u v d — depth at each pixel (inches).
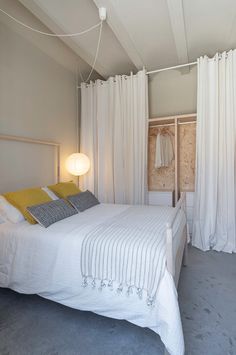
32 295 74.1
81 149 148.4
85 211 99.6
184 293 75.4
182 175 146.2
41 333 57.2
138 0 82.0
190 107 144.6
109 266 55.4
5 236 71.2
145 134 133.3
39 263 64.7
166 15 90.7
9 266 69.2
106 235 61.4
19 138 100.8
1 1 85.6
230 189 114.5
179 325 44.4
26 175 108.4
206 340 54.9
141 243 55.0
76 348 52.6
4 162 97.3
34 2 80.7
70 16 90.1
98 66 134.7
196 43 113.1
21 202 81.0
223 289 77.9
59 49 120.6
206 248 116.3
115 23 92.4
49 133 124.7
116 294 54.1
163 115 151.5
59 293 61.7
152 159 153.1
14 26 100.2
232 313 65.0
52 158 126.3
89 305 57.2
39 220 72.9
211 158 117.6
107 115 143.5
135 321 52.2
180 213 85.8
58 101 132.1
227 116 115.3
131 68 138.6
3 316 63.7
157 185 152.4
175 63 131.4
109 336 56.1
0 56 95.9
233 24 98.1
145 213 92.7
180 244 75.2
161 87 151.8
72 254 60.5
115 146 139.6
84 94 147.7
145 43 111.0
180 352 43.2
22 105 107.0
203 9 88.8
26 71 109.4
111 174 141.9
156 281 48.9
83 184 148.3
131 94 135.9
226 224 115.3
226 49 118.9
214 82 117.0
